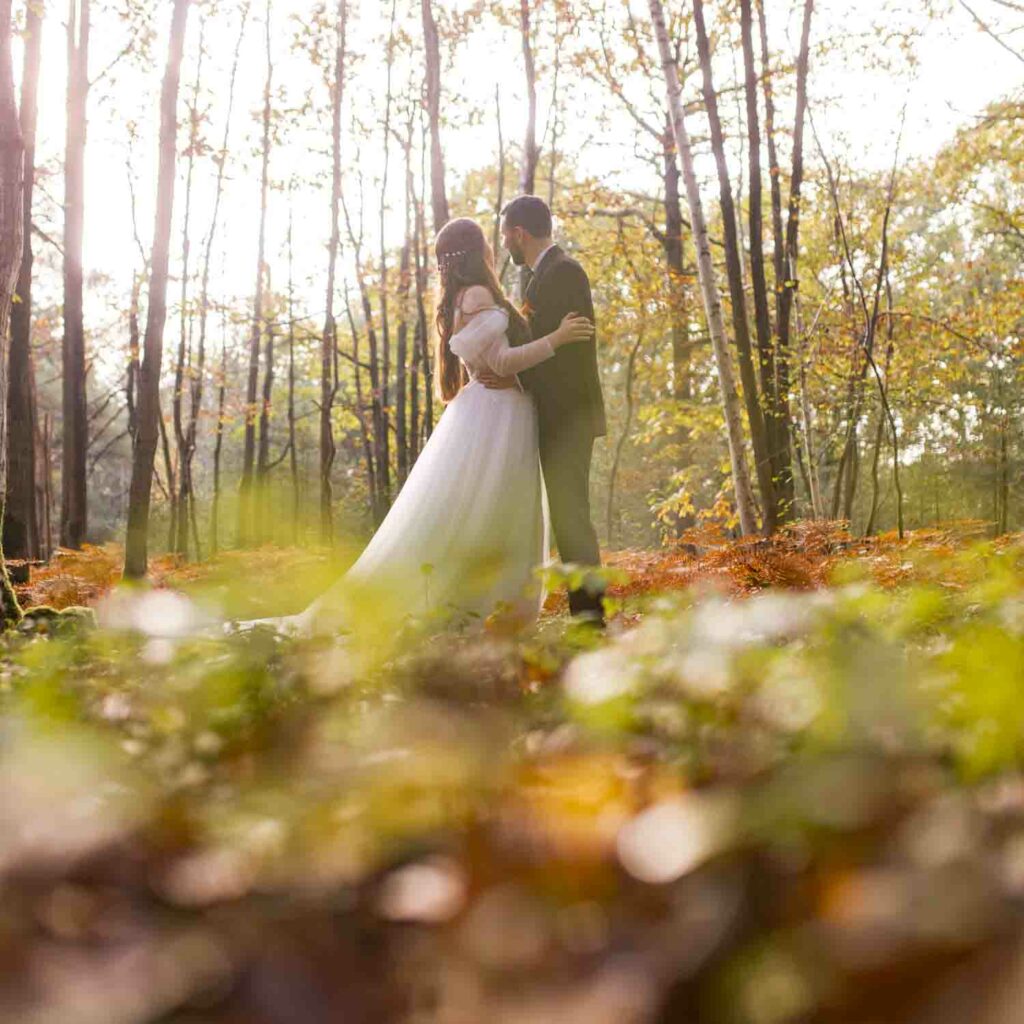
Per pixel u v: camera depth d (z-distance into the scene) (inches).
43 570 438.3
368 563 206.8
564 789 52.1
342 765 59.0
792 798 39.5
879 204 732.0
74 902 40.2
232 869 44.3
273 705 88.7
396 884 41.8
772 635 105.4
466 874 40.3
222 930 38.0
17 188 250.5
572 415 219.5
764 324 541.3
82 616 230.2
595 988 30.6
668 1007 30.6
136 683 101.6
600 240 832.3
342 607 127.6
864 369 650.2
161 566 458.0
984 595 115.2
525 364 213.8
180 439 884.0
